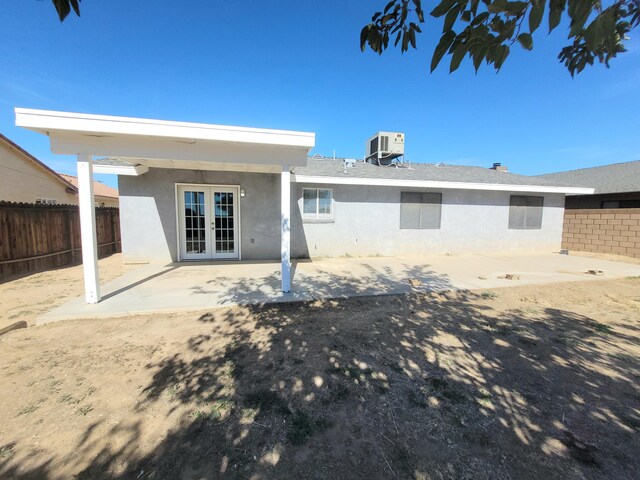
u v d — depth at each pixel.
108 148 4.91
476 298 5.74
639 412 2.51
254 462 2.00
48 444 2.14
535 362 3.31
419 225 10.95
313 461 2.01
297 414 2.47
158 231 8.98
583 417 2.44
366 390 2.79
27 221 7.86
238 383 2.89
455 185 10.55
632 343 3.78
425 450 2.10
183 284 6.39
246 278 6.98
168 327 4.23
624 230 11.47
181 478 1.88
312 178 9.41
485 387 2.85
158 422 2.36
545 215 12.37
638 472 1.92
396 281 6.92
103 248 10.88
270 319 4.54
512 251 12.08
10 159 13.25
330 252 10.20
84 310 4.69
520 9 1.13
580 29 1.06
